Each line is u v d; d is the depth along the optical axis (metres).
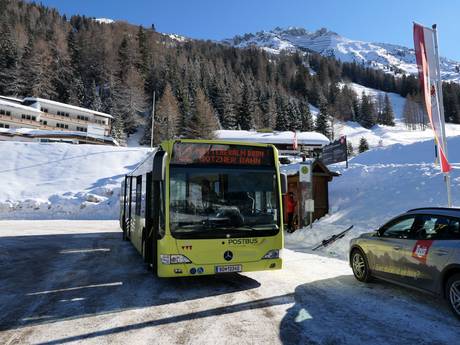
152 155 7.93
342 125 134.88
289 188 15.77
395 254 6.17
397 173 15.80
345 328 4.86
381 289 6.69
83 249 12.11
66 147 42.03
